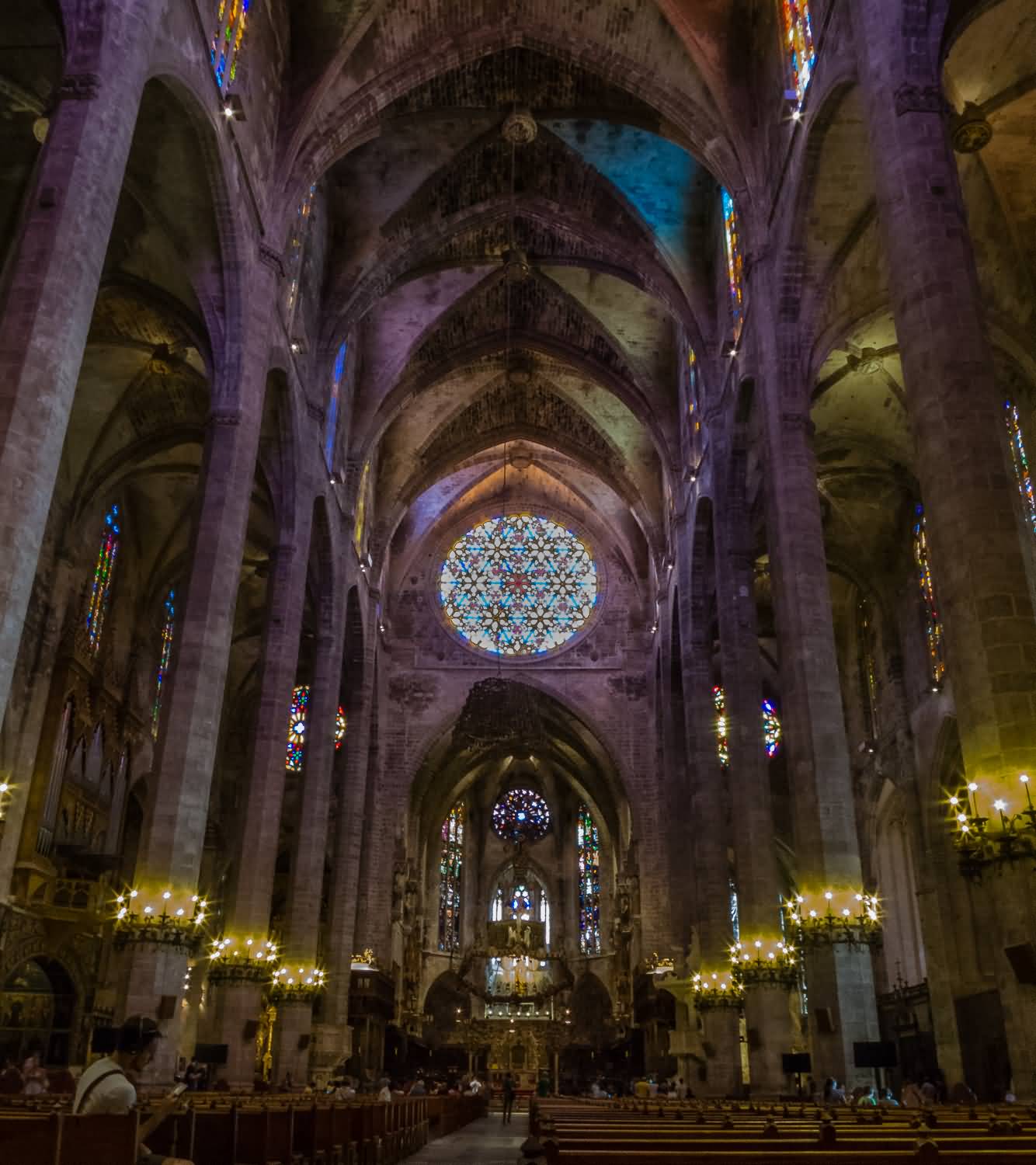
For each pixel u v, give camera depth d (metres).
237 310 22.73
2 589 12.05
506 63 28.88
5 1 18.44
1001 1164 4.88
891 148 15.36
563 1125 7.71
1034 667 12.02
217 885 42.75
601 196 32.19
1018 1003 11.13
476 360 40.72
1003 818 11.38
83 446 30.02
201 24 19.20
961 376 13.56
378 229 32.31
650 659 48.56
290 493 28.66
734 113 25.22
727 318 29.09
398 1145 17.50
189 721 19.45
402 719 48.44
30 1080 20.08
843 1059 17.36
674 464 36.97
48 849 28.39
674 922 37.47
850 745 40.44
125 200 22.66
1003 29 18.50
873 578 36.53
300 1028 28.78
